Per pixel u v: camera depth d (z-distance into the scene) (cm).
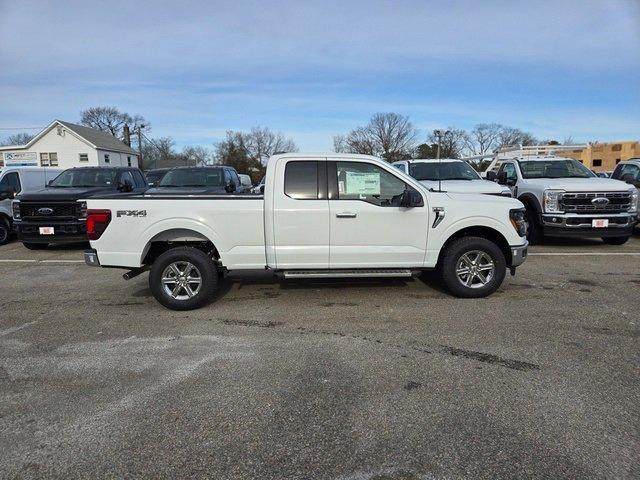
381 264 580
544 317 527
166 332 495
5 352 444
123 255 564
